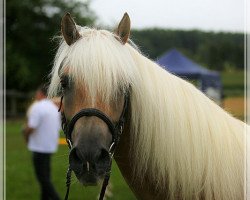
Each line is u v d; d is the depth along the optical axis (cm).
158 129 233
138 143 238
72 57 231
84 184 212
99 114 220
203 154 232
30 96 2280
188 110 236
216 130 236
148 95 233
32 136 632
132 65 232
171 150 232
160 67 245
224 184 231
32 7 2538
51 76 264
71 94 228
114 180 805
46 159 635
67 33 241
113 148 227
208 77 1530
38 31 2577
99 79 222
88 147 212
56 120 636
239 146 238
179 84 241
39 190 790
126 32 239
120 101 227
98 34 238
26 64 2489
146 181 243
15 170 976
